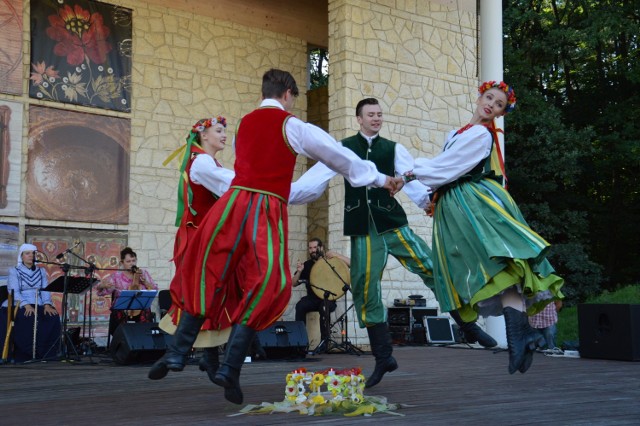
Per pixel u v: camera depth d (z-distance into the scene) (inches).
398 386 184.9
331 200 390.9
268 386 186.9
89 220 382.9
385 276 411.5
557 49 690.8
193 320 125.0
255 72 448.8
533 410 135.5
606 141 706.2
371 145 165.9
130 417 129.3
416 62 429.1
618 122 705.6
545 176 689.0
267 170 125.5
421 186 161.8
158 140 409.7
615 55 767.7
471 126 141.3
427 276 163.8
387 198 163.8
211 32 433.7
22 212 362.6
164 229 407.5
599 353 288.4
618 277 741.3
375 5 414.6
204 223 125.8
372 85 408.5
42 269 320.8
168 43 417.7
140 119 405.1
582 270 652.1
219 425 116.8
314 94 507.2
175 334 125.3
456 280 134.3
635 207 738.8
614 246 747.4
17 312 306.2
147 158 405.4
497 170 142.0
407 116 422.0
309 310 354.6
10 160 360.5
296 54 466.9
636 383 193.3
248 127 128.3
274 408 131.3
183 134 418.6
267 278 121.2
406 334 402.9
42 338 311.3
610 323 284.0
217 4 435.5
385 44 416.5
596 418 124.5
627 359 276.8
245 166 126.5
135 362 283.4
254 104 447.8
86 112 386.6
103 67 394.3
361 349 370.3
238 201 124.5
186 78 422.3
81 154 383.2
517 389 177.6
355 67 402.0
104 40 395.5
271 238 123.3
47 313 315.0
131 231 397.1
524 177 660.1
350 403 132.9
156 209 406.0
